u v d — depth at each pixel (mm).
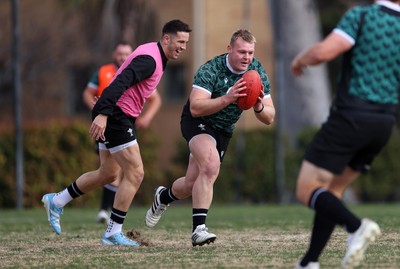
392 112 19422
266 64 89375
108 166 28031
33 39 88500
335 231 31031
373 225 18453
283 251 24984
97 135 25688
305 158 19516
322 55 18938
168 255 24297
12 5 56125
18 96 56812
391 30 19125
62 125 66000
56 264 22703
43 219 42906
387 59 19125
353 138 19047
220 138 27141
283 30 88938
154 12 84062
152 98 38562
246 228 34125
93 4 85438
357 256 18469
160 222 38469
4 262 23344
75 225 37406
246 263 22156
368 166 20234
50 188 64938
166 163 87688
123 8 81562
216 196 75812
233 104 26297
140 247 26828
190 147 26516
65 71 90188
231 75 26016
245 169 76500
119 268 21578
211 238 26016
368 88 19125
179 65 87438
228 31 87250
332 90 101312
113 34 87188
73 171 65875
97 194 65688
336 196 19328
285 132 77062
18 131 57000
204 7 86188
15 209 60562
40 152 64625
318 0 97875
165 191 28688
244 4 87625
